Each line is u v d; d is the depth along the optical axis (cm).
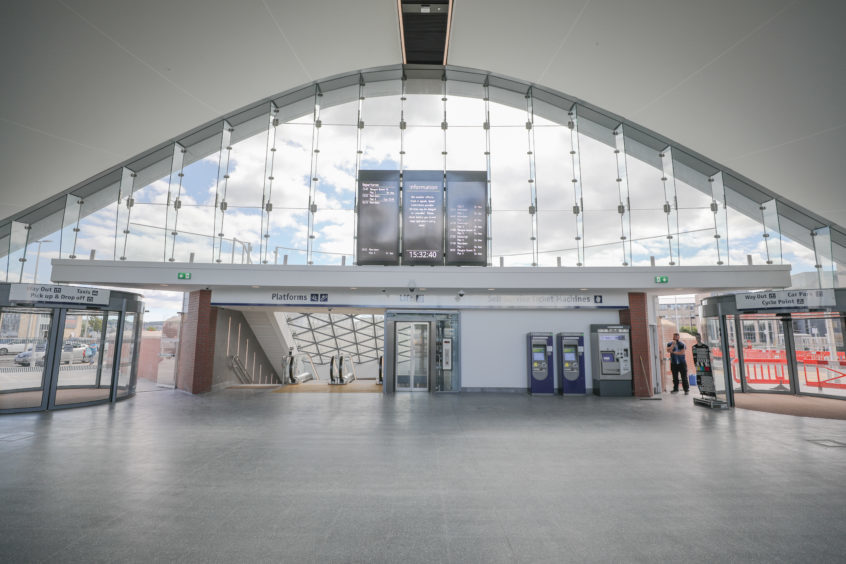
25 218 1269
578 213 1340
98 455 602
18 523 381
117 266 1215
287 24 1012
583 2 913
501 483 495
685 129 1191
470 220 1261
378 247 1247
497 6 1020
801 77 863
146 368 1759
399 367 1296
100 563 316
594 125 1388
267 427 793
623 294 1297
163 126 1177
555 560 325
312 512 409
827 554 335
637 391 1225
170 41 920
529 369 1271
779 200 1273
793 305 1032
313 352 2792
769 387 1334
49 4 731
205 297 1292
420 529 375
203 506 422
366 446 658
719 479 511
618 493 465
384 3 1023
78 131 1055
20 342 1005
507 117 1402
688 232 1299
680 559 327
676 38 908
